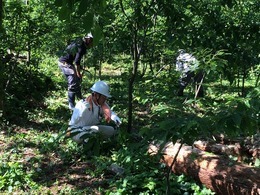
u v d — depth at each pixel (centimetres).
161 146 241
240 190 390
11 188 443
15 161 521
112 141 564
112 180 457
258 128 251
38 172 493
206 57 488
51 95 912
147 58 755
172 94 465
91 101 540
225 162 431
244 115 237
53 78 1088
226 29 634
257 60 700
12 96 775
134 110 779
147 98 470
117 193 421
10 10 768
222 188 411
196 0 608
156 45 717
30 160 524
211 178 421
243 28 666
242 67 738
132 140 578
